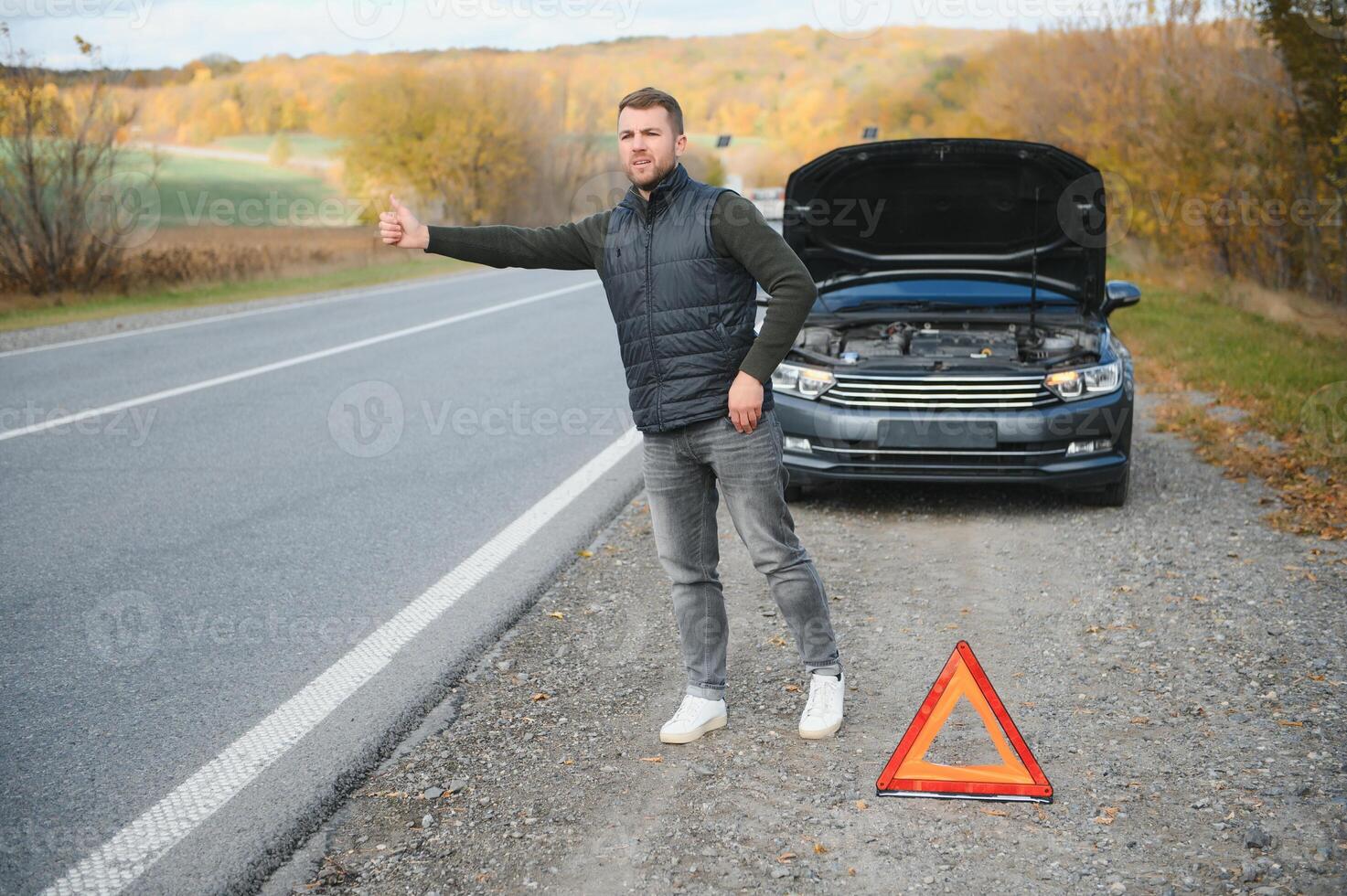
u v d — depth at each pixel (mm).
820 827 2973
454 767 3338
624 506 6207
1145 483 6504
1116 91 19516
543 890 2705
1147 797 3064
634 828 2971
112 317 15656
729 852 2848
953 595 4758
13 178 18266
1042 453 5781
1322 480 6277
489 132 40906
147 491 6500
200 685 3924
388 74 39906
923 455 5863
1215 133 16234
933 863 2787
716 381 3275
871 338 6648
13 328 14375
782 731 3539
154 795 3168
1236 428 7680
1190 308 14414
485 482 6684
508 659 4137
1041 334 6516
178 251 21547
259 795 3162
